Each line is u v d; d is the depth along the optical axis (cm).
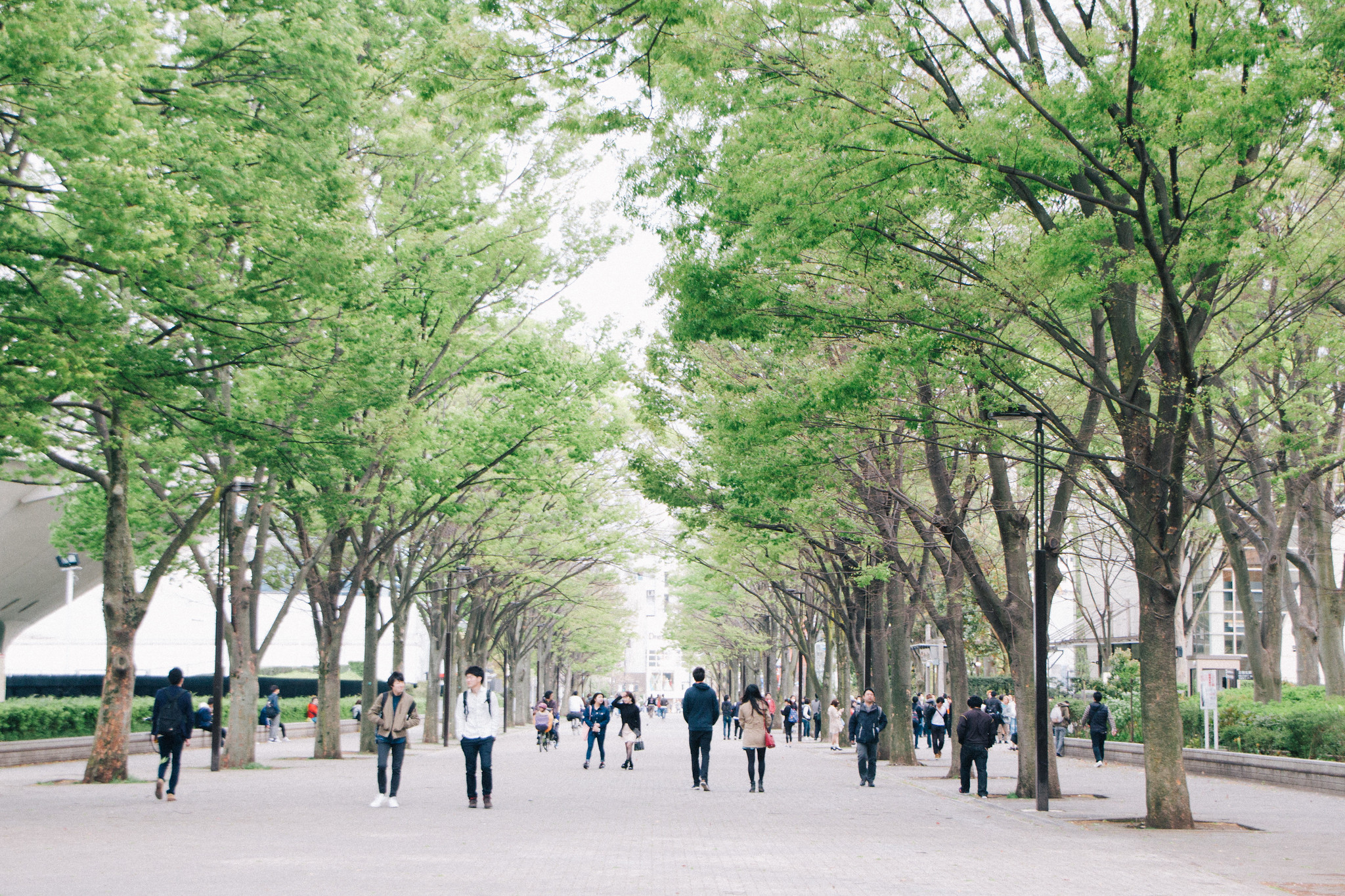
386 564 3375
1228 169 1181
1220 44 1051
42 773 2338
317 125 1555
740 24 1116
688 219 1423
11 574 4244
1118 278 1238
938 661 5212
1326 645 2402
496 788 1969
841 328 1380
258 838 1191
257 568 2630
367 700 3356
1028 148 1107
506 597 4750
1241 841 1272
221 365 1558
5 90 1191
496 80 1077
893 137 1113
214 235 1506
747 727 1962
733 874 965
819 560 3369
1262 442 2281
